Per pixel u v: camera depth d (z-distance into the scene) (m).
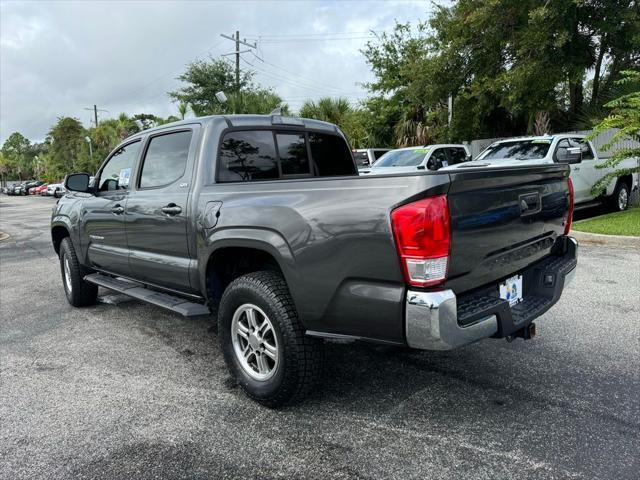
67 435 2.87
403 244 2.36
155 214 3.84
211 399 3.28
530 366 3.56
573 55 13.50
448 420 2.88
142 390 3.45
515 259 2.98
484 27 14.52
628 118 9.31
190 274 3.60
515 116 17.33
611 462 2.44
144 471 2.51
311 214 2.71
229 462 2.56
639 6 12.87
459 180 2.39
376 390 3.29
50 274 7.90
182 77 31.89
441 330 2.34
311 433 2.80
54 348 4.36
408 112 20.61
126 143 4.55
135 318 5.20
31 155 116.50
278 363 2.95
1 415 3.14
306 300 2.77
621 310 4.70
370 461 2.52
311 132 4.32
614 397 3.08
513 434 2.71
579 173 9.96
